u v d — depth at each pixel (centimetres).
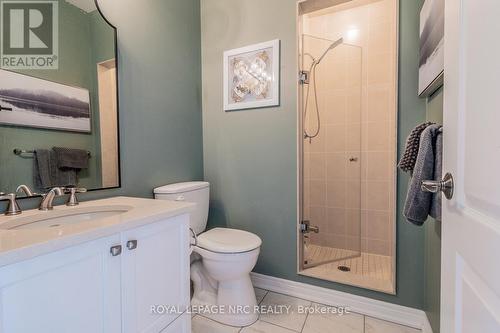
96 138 127
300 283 176
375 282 162
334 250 225
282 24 175
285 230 180
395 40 145
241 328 145
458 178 61
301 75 176
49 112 109
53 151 111
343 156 228
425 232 141
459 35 60
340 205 229
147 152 157
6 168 97
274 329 143
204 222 178
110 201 122
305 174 193
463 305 58
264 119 184
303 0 168
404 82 144
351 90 222
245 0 187
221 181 201
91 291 74
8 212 94
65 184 114
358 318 153
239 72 190
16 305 58
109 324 79
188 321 113
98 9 128
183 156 186
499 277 42
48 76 109
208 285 167
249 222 192
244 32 188
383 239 225
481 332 49
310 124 205
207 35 202
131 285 86
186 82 188
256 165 188
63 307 67
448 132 67
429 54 113
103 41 130
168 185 167
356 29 223
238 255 140
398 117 146
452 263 65
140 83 152
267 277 186
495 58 44
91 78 125
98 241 75
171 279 104
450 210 66
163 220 99
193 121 196
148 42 157
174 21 177
